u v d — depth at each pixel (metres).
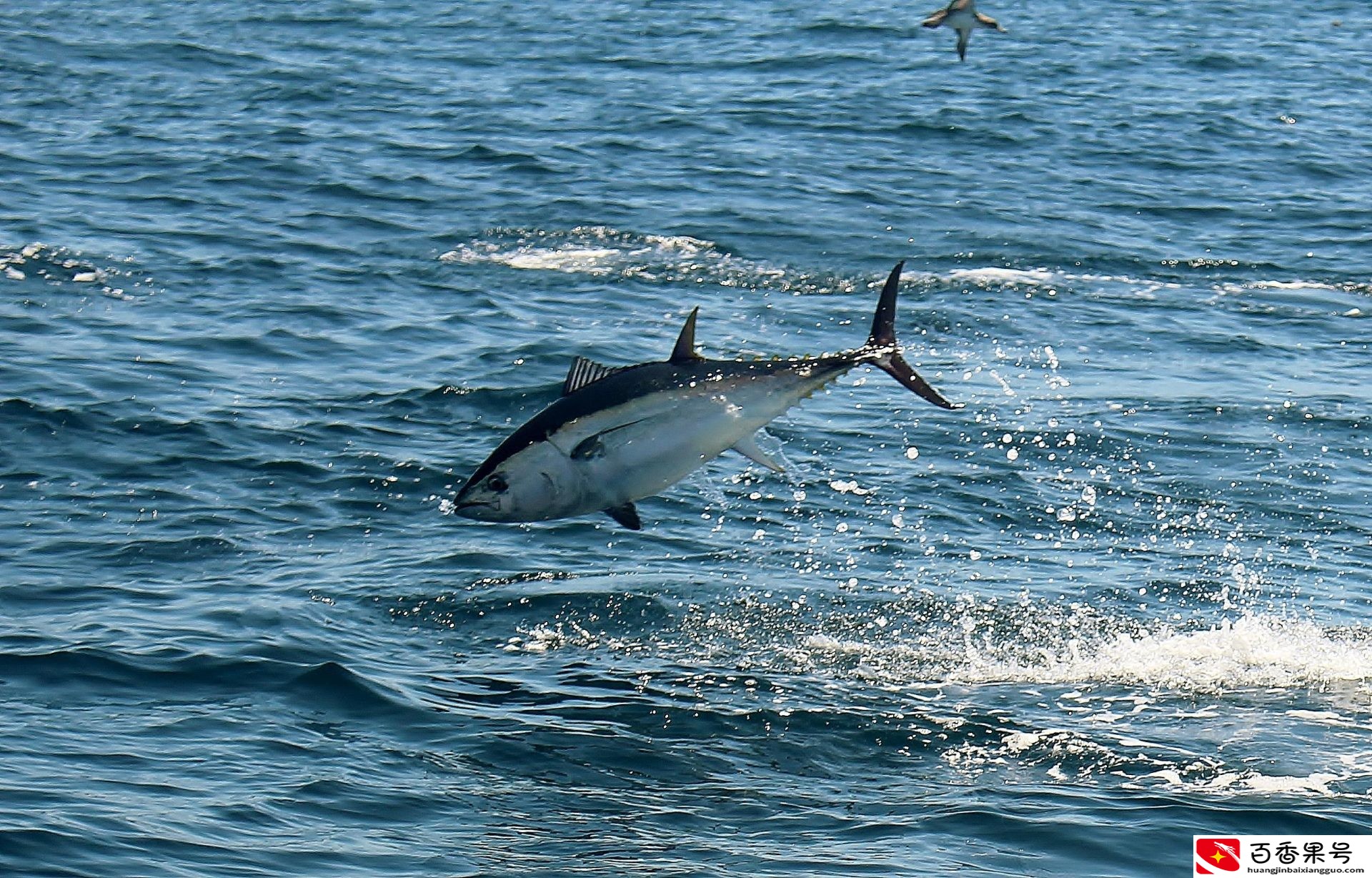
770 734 31.30
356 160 81.88
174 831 25.67
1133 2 140.25
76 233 66.38
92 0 125.19
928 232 73.00
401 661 34.06
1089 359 57.75
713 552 40.91
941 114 96.69
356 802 27.42
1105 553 42.19
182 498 42.59
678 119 93.62
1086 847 26.75
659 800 28.30
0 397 48.19
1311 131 97.31
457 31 120.69
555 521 42.25
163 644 33.53
